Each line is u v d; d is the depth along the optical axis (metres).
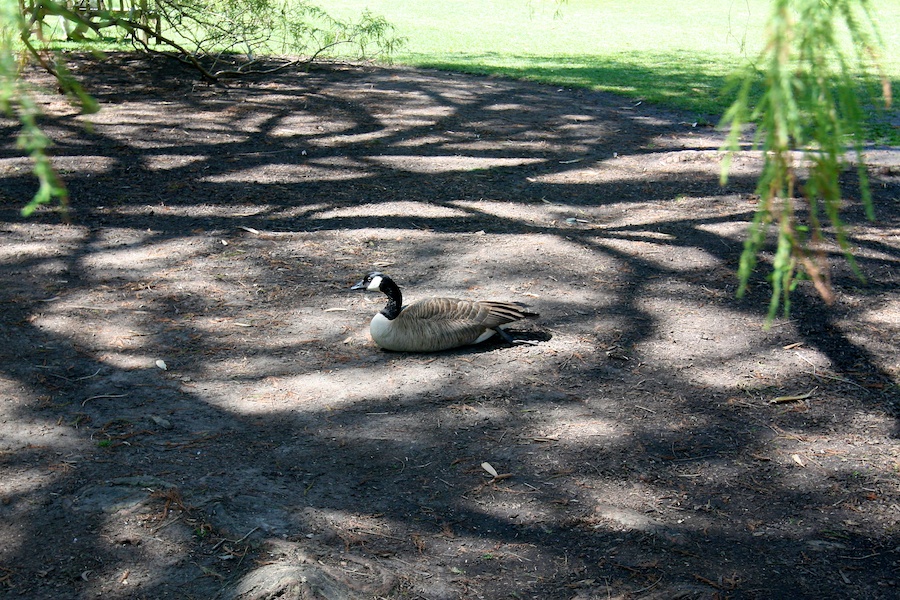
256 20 15.06
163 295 6.67
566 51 19.28
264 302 6.64
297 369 5.64
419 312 5.81
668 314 6.57
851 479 4.54
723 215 8.87
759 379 5.61
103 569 3.70
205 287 6.86
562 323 6.39
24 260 7.22
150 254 7.50
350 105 13.45
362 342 6.04
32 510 4.07
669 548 3.98
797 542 4.04
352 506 4.26
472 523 4.16
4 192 8.92
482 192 9.55
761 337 6.21
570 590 3.70
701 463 4.68
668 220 8.73
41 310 6.31
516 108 13.62
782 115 1.17
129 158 10.34
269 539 3.92
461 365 5.74
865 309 6.66
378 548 3.94
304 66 16.53
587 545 4.00
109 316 6.27
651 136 12.08
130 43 17.50
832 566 3.87
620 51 19.31
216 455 4.63
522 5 26.73
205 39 14.73
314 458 4.66
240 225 8.30
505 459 4.70
